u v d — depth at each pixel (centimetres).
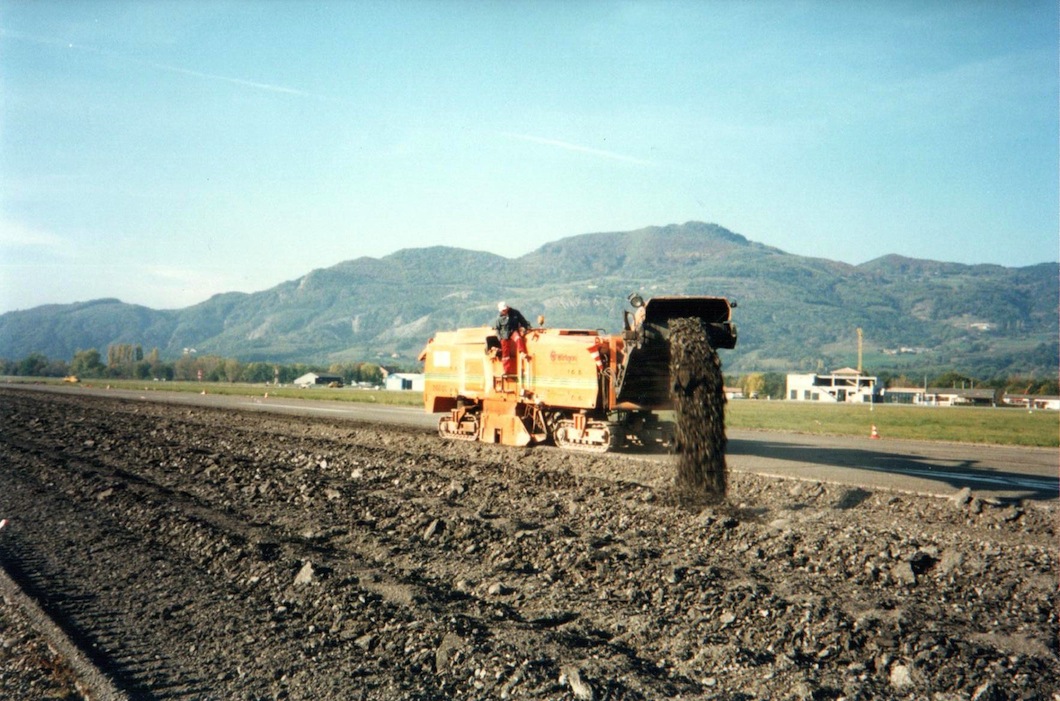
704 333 1675
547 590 947
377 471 1834
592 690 677
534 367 2255
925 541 1139
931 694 693
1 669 771
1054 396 14438
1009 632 823
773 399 13488
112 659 783
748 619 841
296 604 928
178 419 3478
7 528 1342
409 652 779
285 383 18038
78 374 17788
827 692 695
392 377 15125
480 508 1391
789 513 1351
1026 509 1441
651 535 1187
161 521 1330
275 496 1527
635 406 2047
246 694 703
